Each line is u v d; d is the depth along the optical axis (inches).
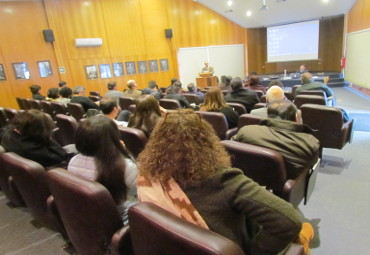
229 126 114.6
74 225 48.2
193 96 185.5
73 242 53.6
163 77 363.6
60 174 44.8
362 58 293.4
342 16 371.6
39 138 72.5
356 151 126.8
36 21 265.6
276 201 32.0
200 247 26.0
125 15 321.7
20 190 63.8
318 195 93.2
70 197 43.4
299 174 58.9
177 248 28.6
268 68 453.7
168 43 361.1
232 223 33.1
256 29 436.1
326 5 346.3
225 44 413.1
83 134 50.6
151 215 30.9
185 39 374.3
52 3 272.4
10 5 250.5
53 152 75.9
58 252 73.4
